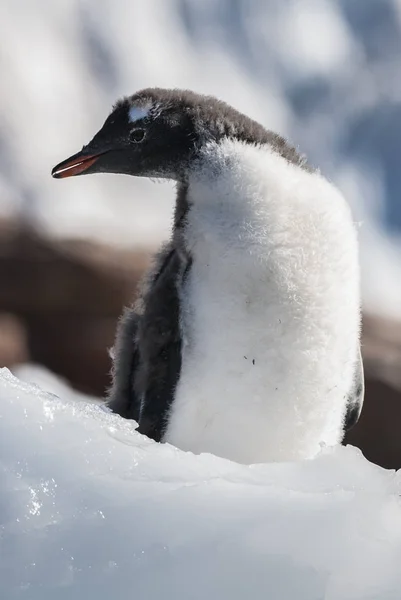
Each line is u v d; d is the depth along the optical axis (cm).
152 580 680
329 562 699
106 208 3484
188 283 1223
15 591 662
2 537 685
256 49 4269
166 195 3650
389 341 3119
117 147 1316
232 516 721
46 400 799
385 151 4066
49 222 3291
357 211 3878
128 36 4078
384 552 706
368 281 3538
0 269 3069
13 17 3872
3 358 2917
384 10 4338
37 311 3077
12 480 719
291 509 729
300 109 4172
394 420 2880
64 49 3928
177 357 1228
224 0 4331
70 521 702
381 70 4209
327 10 4350
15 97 3697
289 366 1189
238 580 686
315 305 1185
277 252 1176
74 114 3791
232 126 1259
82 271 3077
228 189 1207
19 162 3562
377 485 787
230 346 1189
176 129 1274
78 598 664
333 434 1270
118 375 1327
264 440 1222
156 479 754
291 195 1195
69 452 754
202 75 4138
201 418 1226
